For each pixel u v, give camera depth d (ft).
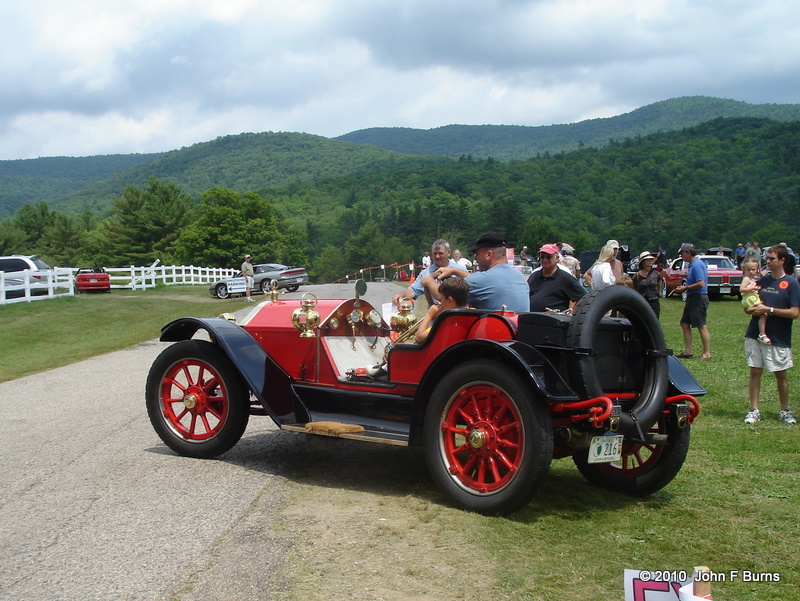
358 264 404.57
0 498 16.72
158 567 12.73
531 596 11.66
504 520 15.10
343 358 19.75
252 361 19.33
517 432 15.30
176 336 21.66
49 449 21.47
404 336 19.45
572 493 17.43
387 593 11.73
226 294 99.04
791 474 18.71
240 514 15.49
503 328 16.56
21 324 64.49
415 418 16.57
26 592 11.80
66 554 13.34
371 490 17.42
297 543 13.84
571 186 639.76
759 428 23.59
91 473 18.74
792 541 14.21
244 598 11.54
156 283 126.11
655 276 37.65
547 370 15.08
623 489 17.37
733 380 31.60
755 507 16.26
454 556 13.23
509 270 19.20
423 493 17.17
